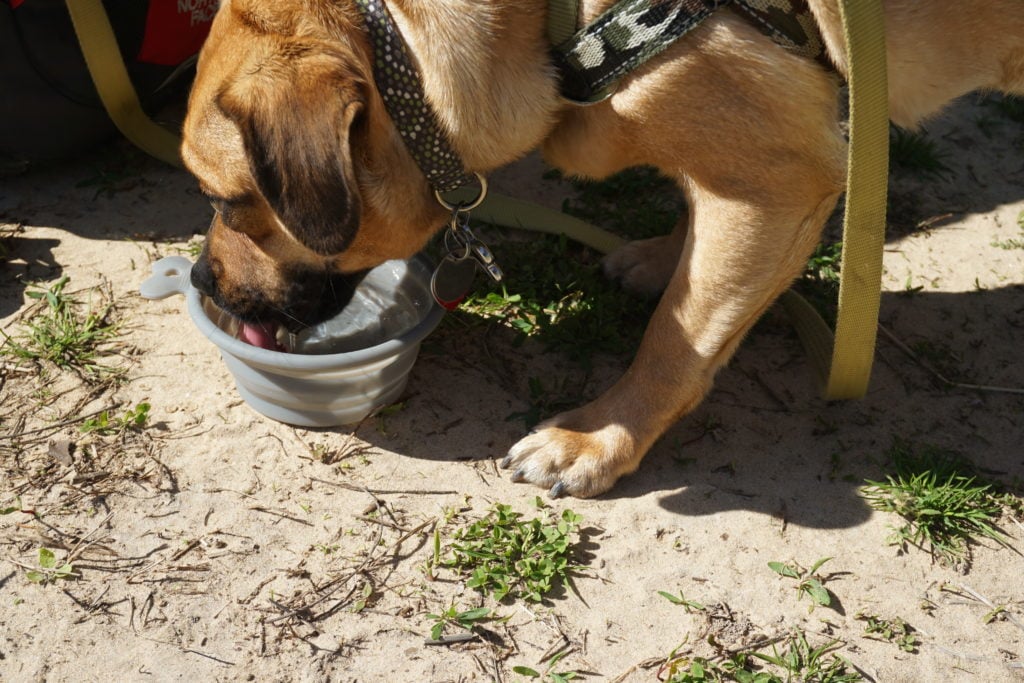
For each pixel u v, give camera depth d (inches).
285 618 39.6
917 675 38.9
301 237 36.9
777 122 38.7
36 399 44.8
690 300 41.4
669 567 41.0
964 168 55.1
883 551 41.5
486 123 38.9
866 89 37.6
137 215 51.4
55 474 42.7
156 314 47.6
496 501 42.4
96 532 41.3
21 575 40.3
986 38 39.4
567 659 39.0
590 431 43.0
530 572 40.5
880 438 44.6
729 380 46.4
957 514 42.1
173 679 38.3
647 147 39.7
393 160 39.1
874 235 40.3
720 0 37.7
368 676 38.6
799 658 39.0
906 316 48.6
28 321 47.0
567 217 50.9
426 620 39.7
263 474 42.9
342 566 40.8
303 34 37.2
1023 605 40.5
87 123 52.2
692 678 38.4
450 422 44.6
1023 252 51.1
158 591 40.1
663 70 38.2
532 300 48.6
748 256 40.4
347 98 36.6
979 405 45.7
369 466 43.2
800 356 47.3
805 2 38.2
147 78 53.1
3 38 48.6
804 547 41.5
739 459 43.9
